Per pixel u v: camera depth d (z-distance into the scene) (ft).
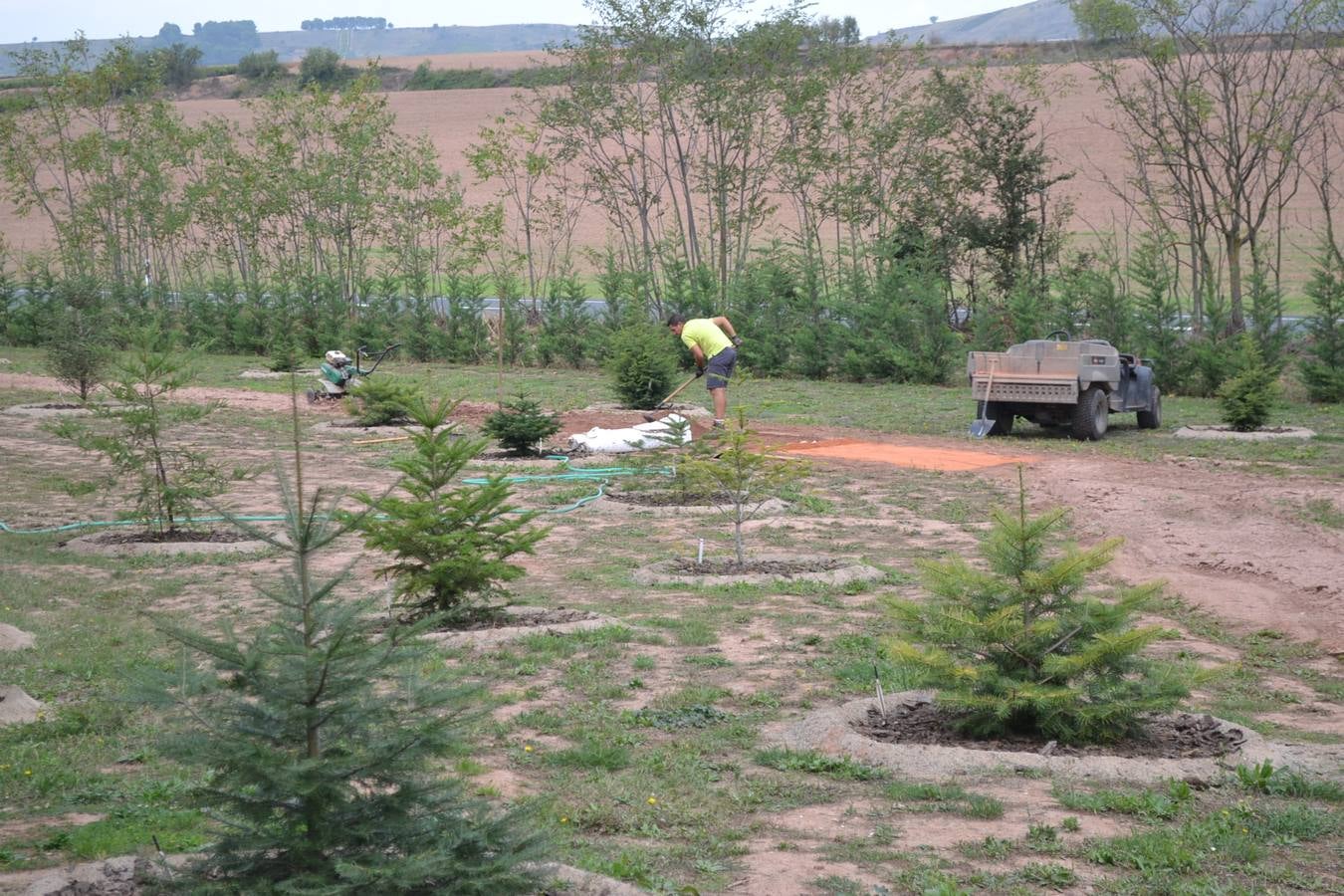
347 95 154.92
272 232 159.02
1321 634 35.35
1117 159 235.61
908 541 47.73
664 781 22.91
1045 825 20.38
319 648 14.40
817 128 133.49
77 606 37.14
